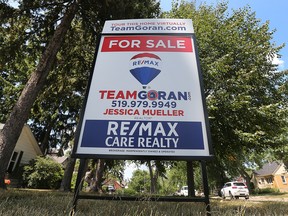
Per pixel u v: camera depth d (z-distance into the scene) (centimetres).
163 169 1227
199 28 1096
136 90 269
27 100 666
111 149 234
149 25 322
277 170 4022
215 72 915
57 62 1002
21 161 1641
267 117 952
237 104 891
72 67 1077
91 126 247
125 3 805
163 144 235
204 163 223
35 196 355
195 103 259
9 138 609
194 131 241
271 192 3094
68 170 1277
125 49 303
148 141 238
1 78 1733
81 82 1170
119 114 254
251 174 4409
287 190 3759
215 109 891
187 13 1203
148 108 257
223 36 1071
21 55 902
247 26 1196
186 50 299
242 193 1702
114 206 221
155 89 269
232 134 950
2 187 565
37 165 1488
